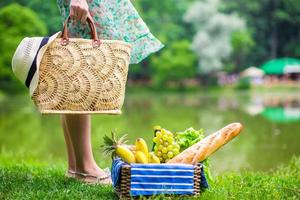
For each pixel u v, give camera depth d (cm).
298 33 4784
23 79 283
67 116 333
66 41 277
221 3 4962
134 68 4406
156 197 263
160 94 3525
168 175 270
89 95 279
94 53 279
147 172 268
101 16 322
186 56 4116
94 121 1228
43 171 387
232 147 765
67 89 278
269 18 4866
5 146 817
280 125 1117
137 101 2434
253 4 4875
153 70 4406
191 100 2456
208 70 4138
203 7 4231
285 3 4741
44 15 3841
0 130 1086
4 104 2111
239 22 4247
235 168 584
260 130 1012
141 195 267
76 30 322
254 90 3825
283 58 4825
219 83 4241
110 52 281
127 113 1530
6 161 514
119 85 284
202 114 1466
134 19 336
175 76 4100
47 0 3878
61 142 870
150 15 4850
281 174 401
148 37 340
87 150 340
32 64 276
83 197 279
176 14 5034
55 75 278
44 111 278
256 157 671
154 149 301
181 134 306
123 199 269
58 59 277
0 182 314
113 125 1124
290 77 4366
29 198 275
